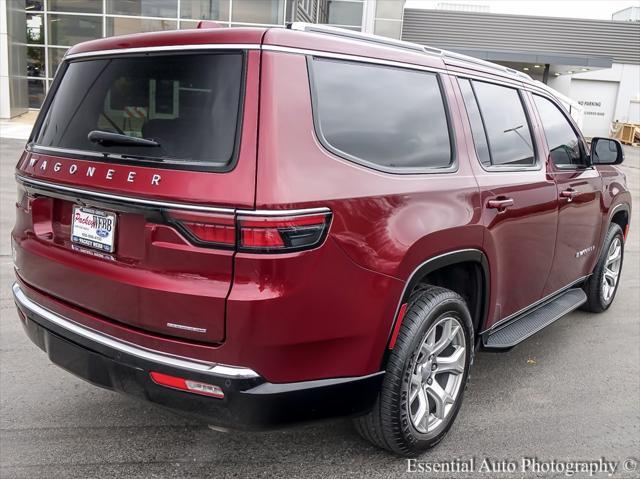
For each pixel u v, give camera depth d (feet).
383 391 9.11
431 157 9.86
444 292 9.79
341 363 8.29
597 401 12.32
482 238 10.39
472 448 10.43
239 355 7.51
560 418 11.57
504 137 11.95
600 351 14.99
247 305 7.33
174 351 7.80
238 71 7.77
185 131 7.92
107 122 8.79
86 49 9.57
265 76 7.68
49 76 74.18
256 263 7.33
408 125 9.53
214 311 7.46
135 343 8.09
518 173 11.98
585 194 14.64
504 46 111.55
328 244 7.78
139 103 8.43
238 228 7.32
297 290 7.55
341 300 8.02
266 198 7.31
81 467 9.41
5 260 20.17
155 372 7.82
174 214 7.55
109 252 8.32
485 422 11.31
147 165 7.95
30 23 72.59
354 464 9.79
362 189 8.29
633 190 50.70
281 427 8.00
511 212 11.28
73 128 9.21
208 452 9.98
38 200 9.59
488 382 13.04
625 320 17.43
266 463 9.73
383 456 10.04
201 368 7.57
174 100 8.13
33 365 12.78
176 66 8.19
